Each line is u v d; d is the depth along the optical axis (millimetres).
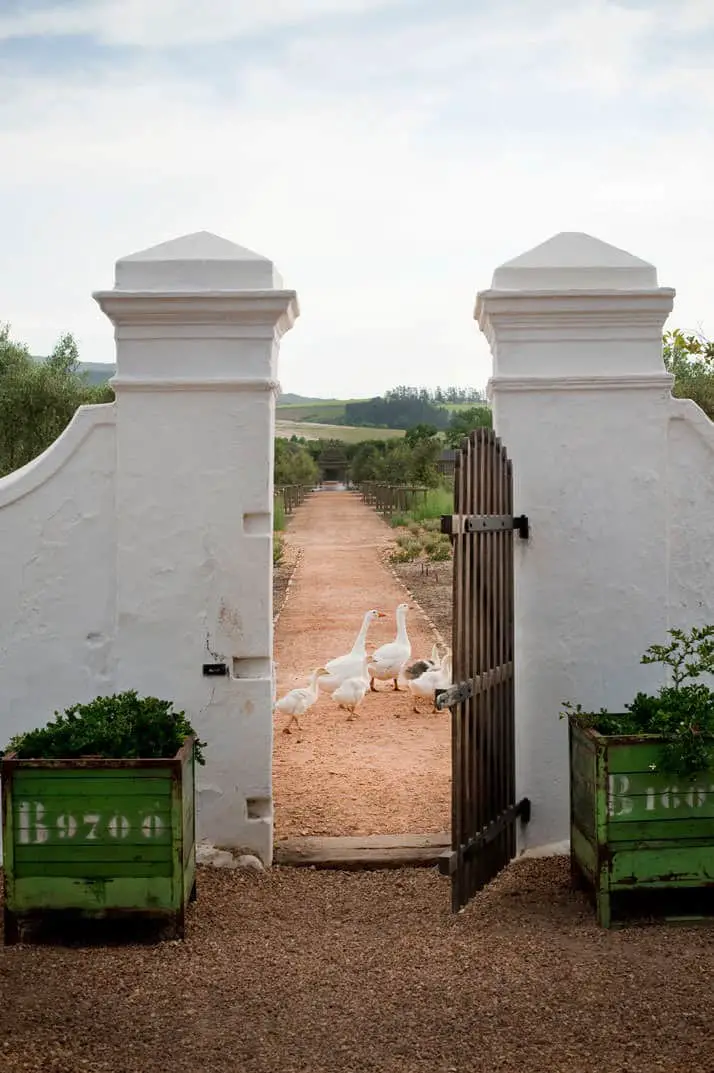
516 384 6934
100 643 6887
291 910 6168
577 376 6922
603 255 6988
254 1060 4410
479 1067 4316
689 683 7062
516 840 7008
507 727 6785
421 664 12828
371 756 9984
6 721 6883
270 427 6848
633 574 7012
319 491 95562
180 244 6859
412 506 50594
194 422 6777
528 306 6875
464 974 5172
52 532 6867
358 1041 4551
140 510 6805
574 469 6988
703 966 5199
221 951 5535
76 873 5613
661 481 6992
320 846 7152
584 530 7008
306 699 11094
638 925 5770
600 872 5723
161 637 6824
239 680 6797
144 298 6641
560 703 7020
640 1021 4656
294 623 18922
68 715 6125
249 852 6836
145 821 5621
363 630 12742
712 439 6984
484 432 6277
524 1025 4648
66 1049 4492
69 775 5613
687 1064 4309
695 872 5754
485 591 6324
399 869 6859
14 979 5184
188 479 6797
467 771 6113
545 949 5453
